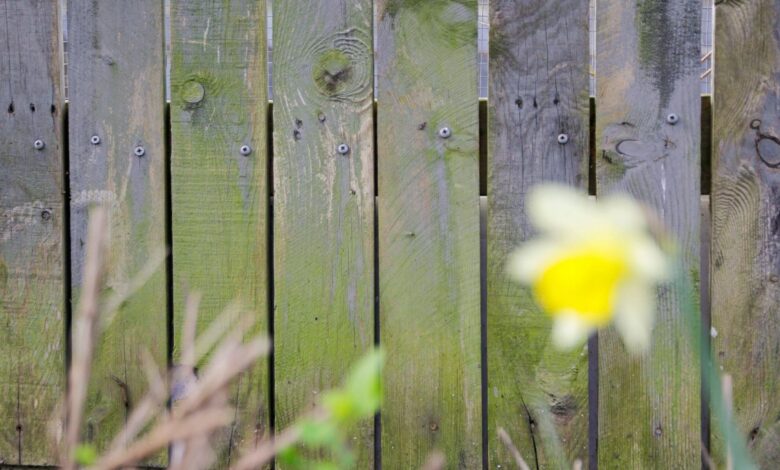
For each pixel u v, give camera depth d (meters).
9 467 2.14
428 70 2.09
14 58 2.12
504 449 2.10
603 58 2.07
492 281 2.10
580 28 2.07
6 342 2.14
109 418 2.12
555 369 2.09
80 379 1.48
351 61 2.10
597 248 0.99
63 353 2.13
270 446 1.53
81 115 2.12
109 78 2.12
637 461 2.09
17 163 2.13
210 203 2.12
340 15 2.09
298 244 2.11
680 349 2.08
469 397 2.10
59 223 2.13
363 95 2.10
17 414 2.14
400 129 2.09
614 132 2.07
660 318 2.08
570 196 1.07
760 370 2.07
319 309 2.11
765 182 2.06
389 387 2.11
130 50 2.11
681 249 2.07
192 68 2.11
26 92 2.13
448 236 2.10
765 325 2.07
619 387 2.09
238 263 2.12
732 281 2.07
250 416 2.12
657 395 2.08
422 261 2.10
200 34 2.11
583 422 2.09
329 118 2.10
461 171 2.09
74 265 2.13
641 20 2.06
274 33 2.10
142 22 2.11
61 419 2.13
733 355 2.07
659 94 2.06
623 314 0.99
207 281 2.12
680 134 2.06
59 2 2.13
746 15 2.06
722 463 2.07
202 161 2.11
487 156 2.10
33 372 2.14
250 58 2.10
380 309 2.11
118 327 2.12
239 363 1.58
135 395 2.12
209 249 2.12
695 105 2.06
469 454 2.11
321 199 2.11
